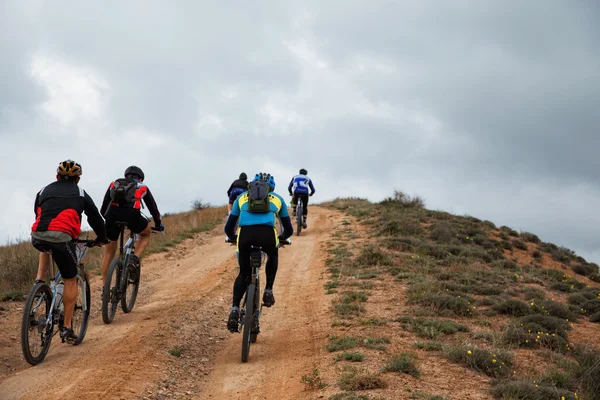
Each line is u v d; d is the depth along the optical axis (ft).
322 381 16.79
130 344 20.75
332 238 51.67
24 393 15.75
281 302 29.81
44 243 18.38
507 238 65.82
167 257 45.11
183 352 20.71
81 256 21.08
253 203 19.74
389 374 17.28
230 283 34.71
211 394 16.69
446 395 15.85
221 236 59.72
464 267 39.06
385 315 25.95
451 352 19.70
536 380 18.29
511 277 39.06
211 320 25.75
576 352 23.20
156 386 16.89
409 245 44.78
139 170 25.55
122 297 25.05
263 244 19.85
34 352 18.35
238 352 21.03
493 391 16.37
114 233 24.49
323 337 22.36
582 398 17.85
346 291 30.78
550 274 43.42
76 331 21.61
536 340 23.76
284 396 16.01
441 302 27.84
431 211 75.05
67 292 19.57
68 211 18.70
